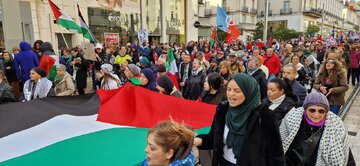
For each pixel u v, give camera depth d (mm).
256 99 2246
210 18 47188
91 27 19484
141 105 3848
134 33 23344
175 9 27875
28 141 3074
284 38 38219
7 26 8289
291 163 2750
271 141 2186
